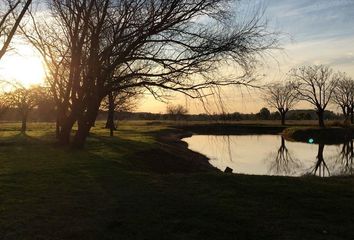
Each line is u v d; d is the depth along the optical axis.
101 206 10.95
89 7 21.58
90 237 8.58
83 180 14.81
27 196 12.05
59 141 27.70
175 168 25.77
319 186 13.29
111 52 21.39
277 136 73.06
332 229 9.04
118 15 21.44
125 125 79.50
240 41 19.30
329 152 45.56
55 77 24.78
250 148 48.38
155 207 10.78
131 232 8.88
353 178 15.38
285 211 10.38
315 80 85.88
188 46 19.73
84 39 22.55
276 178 14.83
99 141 34.09
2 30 10.80
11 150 25.28
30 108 49.00
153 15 20.22
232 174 15.92
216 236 8.64
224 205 10.91
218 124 18.84
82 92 24.70
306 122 108.19
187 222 9.46
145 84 21.33
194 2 19.73
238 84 18.62
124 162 21.28
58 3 23.08
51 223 9.44
